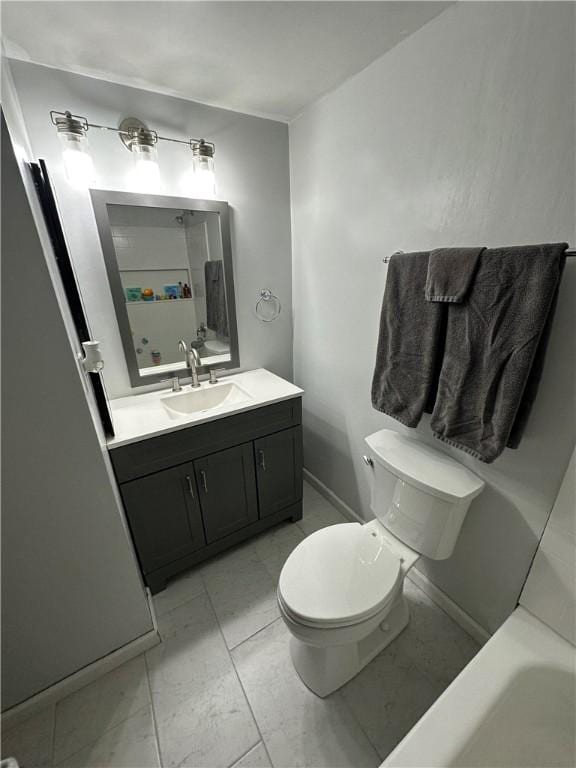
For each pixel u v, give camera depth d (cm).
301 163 176
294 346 219
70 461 98
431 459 129
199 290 177
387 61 120
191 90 144
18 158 80
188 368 183
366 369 166
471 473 121
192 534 160
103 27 105
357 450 184
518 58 87
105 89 135
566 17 78
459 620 140
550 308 87
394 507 132
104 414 128
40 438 92
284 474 185
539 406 100
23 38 109
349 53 121
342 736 109
